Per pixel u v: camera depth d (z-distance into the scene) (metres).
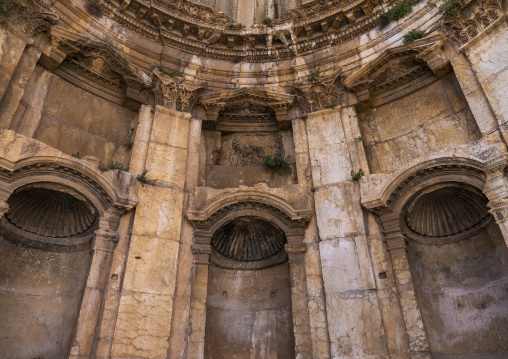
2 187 8.48
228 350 11.15
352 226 10.62
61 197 9.95
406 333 9.02
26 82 9.68
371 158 11.97
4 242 9.56
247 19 16.42
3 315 9.19
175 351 9.47
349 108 12.45
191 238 10.89
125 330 9.10
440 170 9.73
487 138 9.10
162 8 13.20
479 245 10.12
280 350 10.94
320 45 14.05
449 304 10.08
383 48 12.66
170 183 11.30
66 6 11.43
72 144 10.80
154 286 9.83
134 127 12.17
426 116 11.38
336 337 9.55
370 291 9.71
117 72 11.57
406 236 10.28
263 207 11.37
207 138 13.42
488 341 9.30
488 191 8.78
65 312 9.56
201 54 14.14
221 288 11.82
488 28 9.77
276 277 11.86
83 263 9.91
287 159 13.01
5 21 9.27
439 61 10.80
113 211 10.04
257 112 13.52
